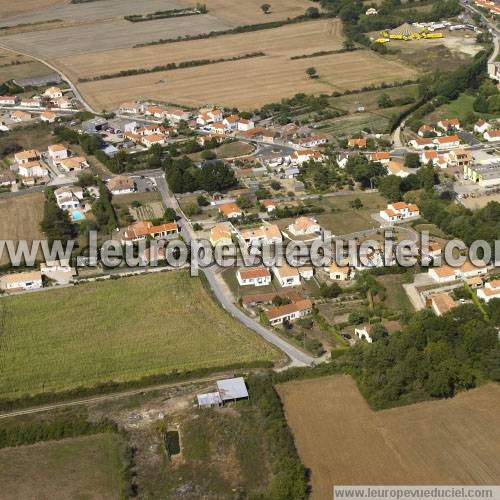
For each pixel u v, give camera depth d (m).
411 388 188.88
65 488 168.50
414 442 173.38
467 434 174.75
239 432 180.38
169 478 169.25
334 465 167.75
